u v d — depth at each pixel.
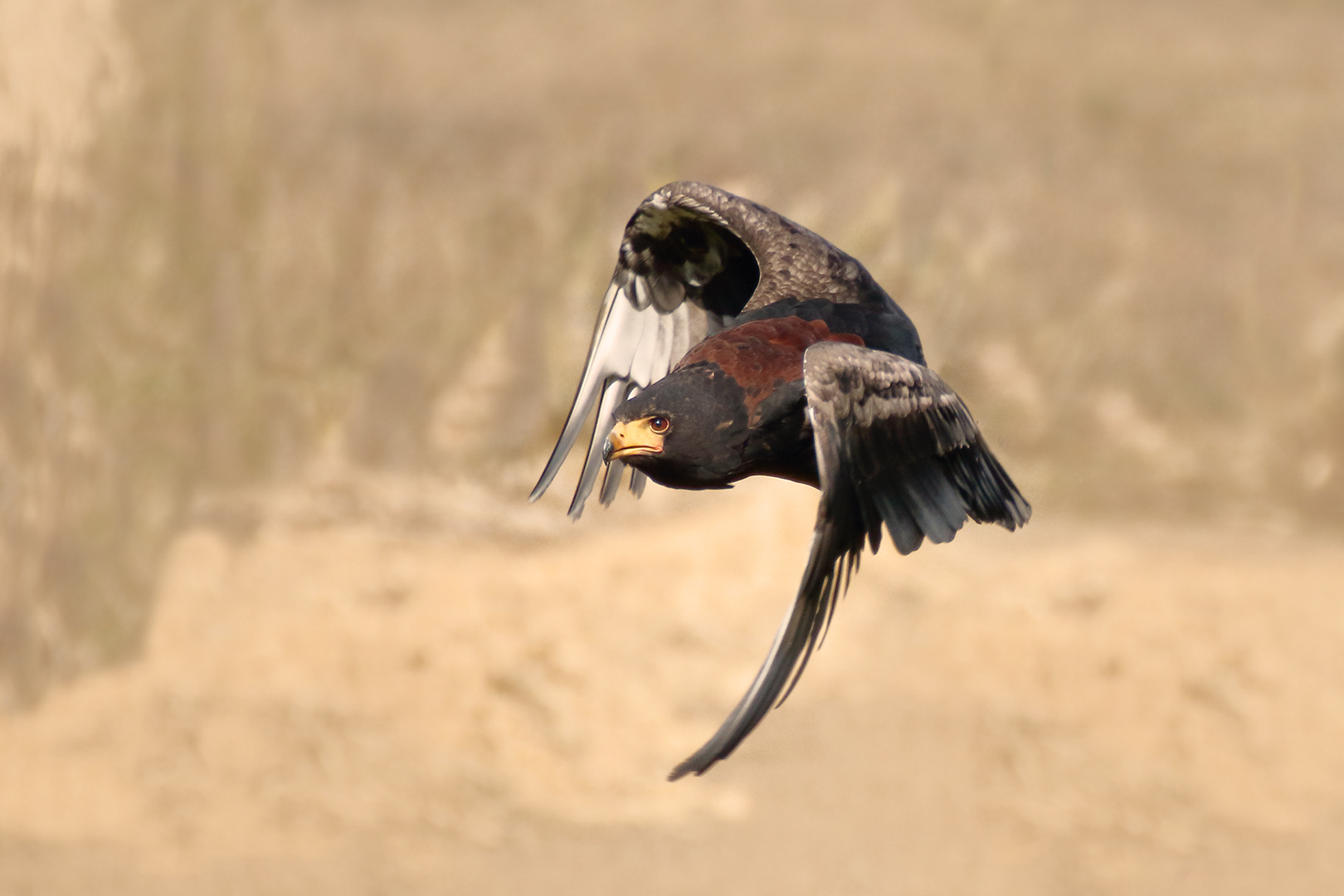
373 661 15.33
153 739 13.66
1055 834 13.57
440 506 20.02
